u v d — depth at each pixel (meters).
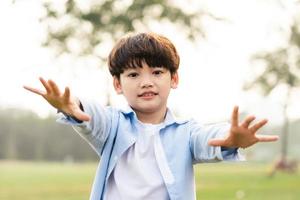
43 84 3.29
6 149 66.81
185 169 3.75
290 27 24.22
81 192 20.94
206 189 21.14
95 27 12.91
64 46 12.88
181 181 3.73
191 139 3.77
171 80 3.89
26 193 20.73
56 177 32.94
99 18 12.88
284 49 26.97
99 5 12.88
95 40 12.99
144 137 3.80
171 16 13.41
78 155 67.62
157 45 3.76
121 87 3.87
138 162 3.75
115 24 12.95
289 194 18.97
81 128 3.58
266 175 32.53
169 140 3.79
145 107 3.77
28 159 67.31
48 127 67.56
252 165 52.81
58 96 3.31
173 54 3.83
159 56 3.74
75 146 67.88
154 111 3.82
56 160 67.44
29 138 67.19
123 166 3.77
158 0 13.17
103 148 3.80
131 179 3.74
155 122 3.85
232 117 3.15
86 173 38.53
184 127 3.83
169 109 3.89
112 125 3.77
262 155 54.88
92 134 3.68
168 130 3.83
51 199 18.12
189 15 13.57
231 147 3.29
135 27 13.16
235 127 3.15
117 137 3.77
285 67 27.78
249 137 3.18
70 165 57.38
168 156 3.76
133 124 3.82
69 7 12.50
